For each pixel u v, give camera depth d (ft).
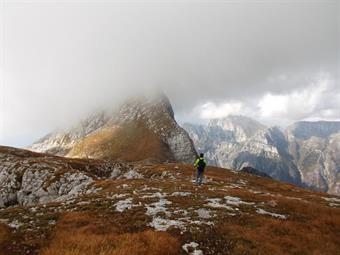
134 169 264.31
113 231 65.72
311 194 180.55
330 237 72.02
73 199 105.70
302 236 69.97
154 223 72.38
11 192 239.50
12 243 58.75
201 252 58.59
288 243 65.36
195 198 100.99
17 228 67.87
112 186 151.33
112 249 55.11
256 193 124.67
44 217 75.31
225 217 78.43
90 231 64.44
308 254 61.93
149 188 123.85
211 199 100.94
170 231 66.85
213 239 64.08
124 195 107.34
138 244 57.26
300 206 96.17
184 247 60.13
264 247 61.67
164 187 125.70
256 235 66.49
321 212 91.97
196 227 69.67
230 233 66.95
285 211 91.56
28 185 238.27
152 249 55.98
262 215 83.92
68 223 70.54
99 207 85.81
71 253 53.11
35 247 57.77
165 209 84.48
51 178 232.94
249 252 59.00
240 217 78.95
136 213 78.95
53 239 60.70
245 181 214.28
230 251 59.41
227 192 116.47
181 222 73.15
